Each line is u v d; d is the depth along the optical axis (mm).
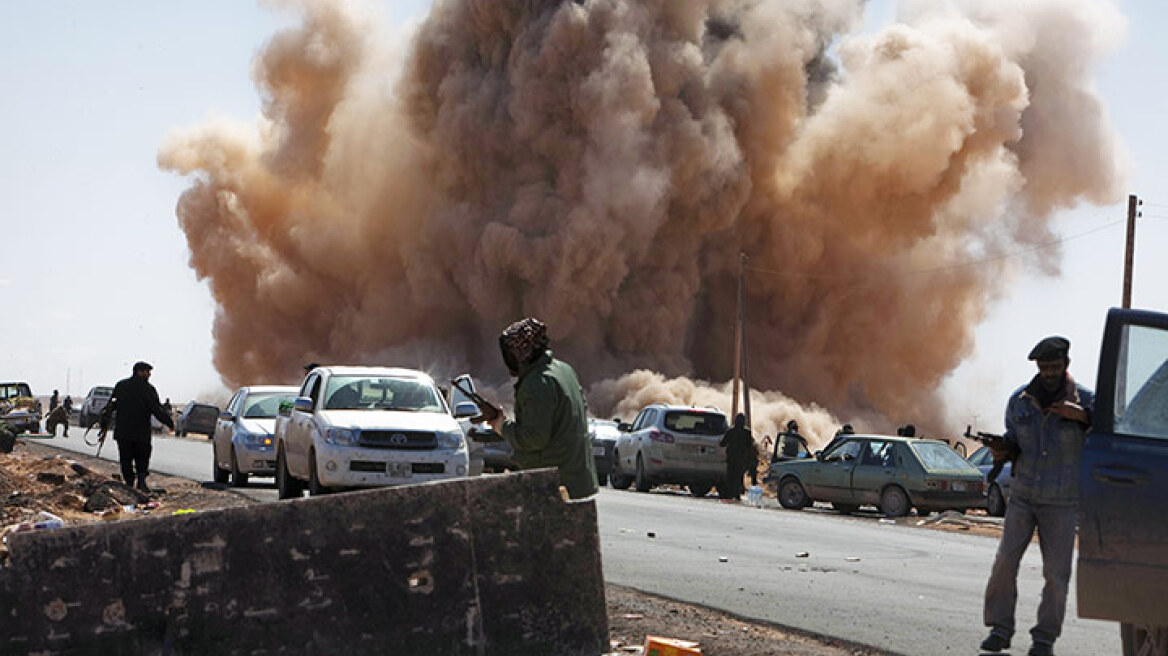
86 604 6484
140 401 21312
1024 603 12117
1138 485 7312
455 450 18625
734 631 9758
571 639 7156
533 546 7160
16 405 61031
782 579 13234
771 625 10148
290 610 6777
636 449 33188
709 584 12609
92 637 6480
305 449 19156
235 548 6738
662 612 10555
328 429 18375
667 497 29328
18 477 20500
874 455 27109
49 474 20828
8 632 6355
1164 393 7480
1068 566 8383
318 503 6871
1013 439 8578
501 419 7996
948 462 26594
